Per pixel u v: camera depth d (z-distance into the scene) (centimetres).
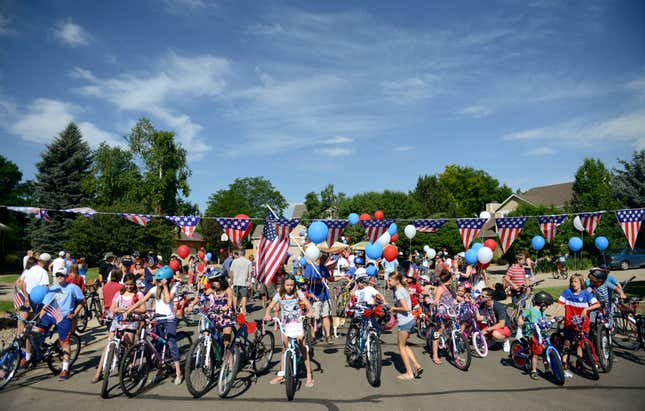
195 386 593
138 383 611
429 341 855
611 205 2844
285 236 1005
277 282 1137
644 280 1975
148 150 4556
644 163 2800
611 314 856
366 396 580
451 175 6825
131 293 671
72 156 4247
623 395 575
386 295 1792
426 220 1260
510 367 727
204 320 638
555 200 4772
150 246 3200
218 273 668
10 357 644
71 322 689
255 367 708
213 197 8075
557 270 2447
